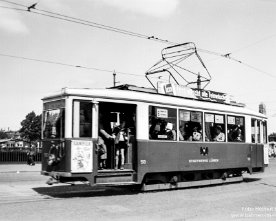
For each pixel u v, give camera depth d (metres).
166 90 15.09
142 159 13.23
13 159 32.97
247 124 18.23
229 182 17.70
